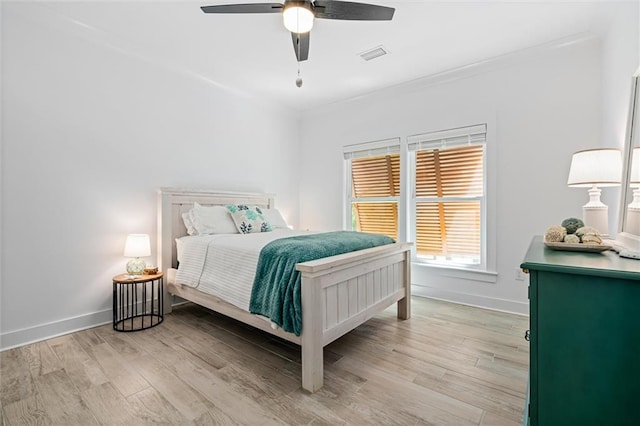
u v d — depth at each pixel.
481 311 2.94
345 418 1.43
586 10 2.17
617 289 0.91
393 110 3.66
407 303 2.74
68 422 1.40
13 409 1.48
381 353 2.09
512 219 2.87
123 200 2.75
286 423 1.40
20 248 2.21
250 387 1.69
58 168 2.38
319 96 3.92
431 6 2.17
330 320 1.83
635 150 1.54
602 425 0.93
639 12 1.69
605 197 2.33
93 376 1.78
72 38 2.45
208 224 2.96
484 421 1.41
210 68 3.16
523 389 1.66
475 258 3.16
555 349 0.99
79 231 2.49
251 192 3.81
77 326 2.46
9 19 2.15
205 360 1.99
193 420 1.41
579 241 1.28
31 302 2.25
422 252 3.51
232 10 1.86
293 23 1.97
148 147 2.93
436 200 3.40
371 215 3.95
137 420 1.41
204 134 3.41
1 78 2.12
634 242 1.33
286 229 3.59
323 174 4.37
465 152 3.21
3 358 1.99
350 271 2.01
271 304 1.81
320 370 1.71
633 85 1.63
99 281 2.60
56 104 2.37
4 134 2.13
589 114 2.51
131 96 2.81
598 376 0.94
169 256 2.93
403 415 1.46
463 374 1.82
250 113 3.93
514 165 2.86
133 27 2.46
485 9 2.19
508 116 2.88
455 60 2.95
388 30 2.46
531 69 2.77
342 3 1.79
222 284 2.25
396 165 3.70
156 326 2.59
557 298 0.99
